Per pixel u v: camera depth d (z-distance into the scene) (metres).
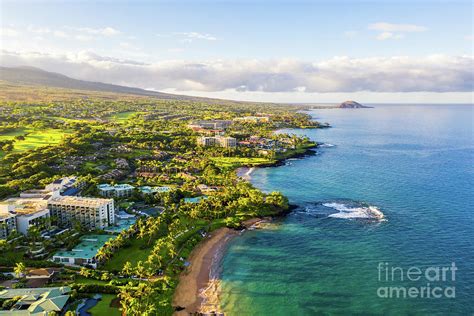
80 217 199.50
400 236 193.50
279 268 163.00
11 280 143.62
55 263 156.38
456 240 187.62
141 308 122.56
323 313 131.62
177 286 149.12
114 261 162.50
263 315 130.88
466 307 133.75
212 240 193.12
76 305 128.38
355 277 154.38
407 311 132.00
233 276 156.75
